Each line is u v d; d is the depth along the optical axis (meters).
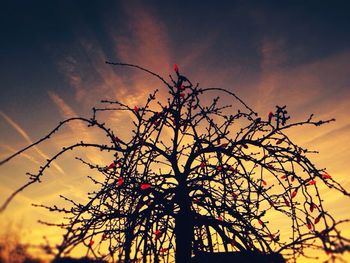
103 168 4.89
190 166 5.38
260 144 4.93
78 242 3.35
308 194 4.34
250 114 5.04
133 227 4.04
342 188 4.00
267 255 3.96
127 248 3.86
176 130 5.38
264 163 4.88
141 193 4.71
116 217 4.32
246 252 4.13
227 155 5.05
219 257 4.55
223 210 4.82
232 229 4.57
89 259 3.33
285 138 4.83
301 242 3.64
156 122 5.09
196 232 5.24
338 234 3.21
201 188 5.13
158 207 4.66
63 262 3.21
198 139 5.19
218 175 5.29
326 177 4.34
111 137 4.67
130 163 4.34
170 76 5.14
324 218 3.59
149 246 4.44
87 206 3.96
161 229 4.88
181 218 4.89
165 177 5.26
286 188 4.62
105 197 4.54
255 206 4.78
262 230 4.57
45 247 3.19
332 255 3.12
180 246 4.77
